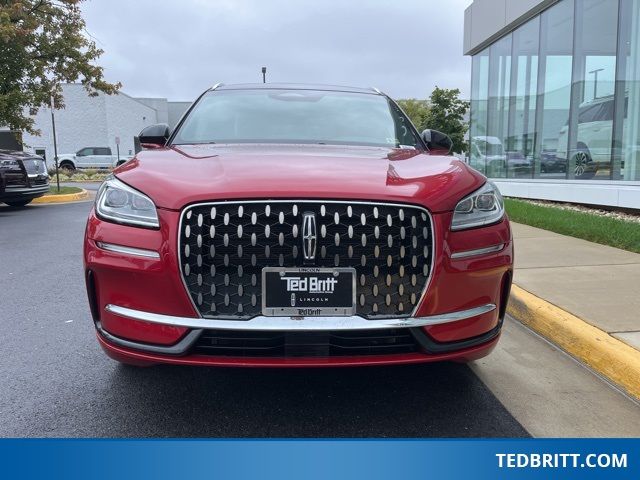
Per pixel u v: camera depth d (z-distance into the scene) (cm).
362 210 251
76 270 620
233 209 249
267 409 291
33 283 559
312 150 330
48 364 349
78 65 1847
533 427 275
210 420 279
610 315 400
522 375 338
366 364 250
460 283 261
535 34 1288
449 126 2658
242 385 319
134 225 258
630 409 296
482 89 1605
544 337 407
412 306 254
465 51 1670
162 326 251
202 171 273
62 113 4362
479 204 279
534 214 901
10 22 1620
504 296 291
